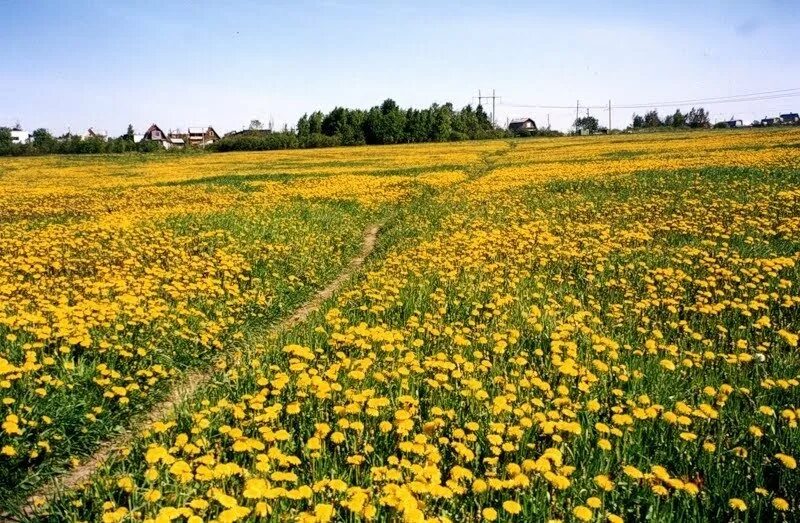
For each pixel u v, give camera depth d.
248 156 70.38
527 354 6.66
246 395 5.37
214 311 9.32
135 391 6.28
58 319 7.60
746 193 17.22
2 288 9.40
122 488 4.14
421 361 6.63
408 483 3.93
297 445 4.90
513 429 4.64
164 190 29.11
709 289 9.13
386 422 4.75
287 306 10.41
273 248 14.20
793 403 5.27
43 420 5.31
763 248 10.98
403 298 9.18
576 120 166.50
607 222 15.23
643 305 8.15
